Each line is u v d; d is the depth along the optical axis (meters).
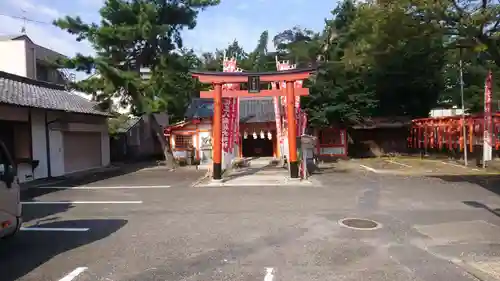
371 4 12.19
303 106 23.55
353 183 13.45
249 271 5.30
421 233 7.11
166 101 18.22
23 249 6.37
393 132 26.05
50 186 13.93
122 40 18.27
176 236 7.07
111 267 5.50
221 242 6.66
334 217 8.41
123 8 17.95
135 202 10.56
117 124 24.72
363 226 7.63
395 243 6.51
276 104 18.97
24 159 15.05
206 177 15.69
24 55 22.69
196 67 22.31
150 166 21.44
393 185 12.86
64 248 6.41
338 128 24.33
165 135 22.91
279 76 14.41
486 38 11.09
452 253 5.99
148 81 18.97
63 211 9.46
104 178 16.20
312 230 7.38
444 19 11.09
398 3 10.88
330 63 23.38
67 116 17.88
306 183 13.35
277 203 10.05
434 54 19.03
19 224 6.23
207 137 22.59
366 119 24.86
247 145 24.16
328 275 5.13
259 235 7.07
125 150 26.06
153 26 17.73
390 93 25.64
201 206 9.85
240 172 16.80
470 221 7.92
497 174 15.27
